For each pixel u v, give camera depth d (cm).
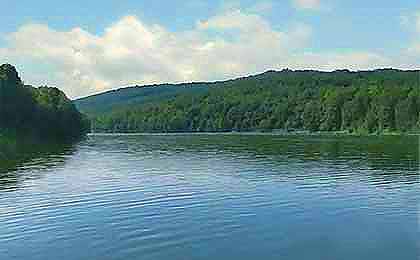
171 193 4031
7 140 10038
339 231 2794
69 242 2634
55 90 15538
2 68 11688
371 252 2425
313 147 9769
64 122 14425
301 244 2558
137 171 5719
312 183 4531
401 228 2842
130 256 2412
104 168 6069
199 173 5438
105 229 2877
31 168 6006
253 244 2566
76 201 3709
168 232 2798
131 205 3538
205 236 2716
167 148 10400
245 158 7375
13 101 11312
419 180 4669
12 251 2506
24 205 3572
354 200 3666
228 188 4269
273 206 3466
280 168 5844
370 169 5625
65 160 7206
